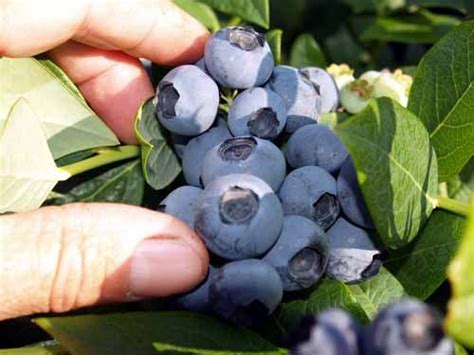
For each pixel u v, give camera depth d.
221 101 0.15
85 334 0.12
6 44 0.16
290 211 0.14
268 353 0.13
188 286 0.14
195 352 0.12
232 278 0.13
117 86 0.18
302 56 0.21
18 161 0.15
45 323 0.12
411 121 0.13
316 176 0.14
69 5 0.16
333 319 0.08
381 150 0.12
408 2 0.22
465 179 0.16
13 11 0.16
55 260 0.14
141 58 0.18
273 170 0.14
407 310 0.08
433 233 0.14
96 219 0.14
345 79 0.17
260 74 0.15
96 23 0.17
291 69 0.15
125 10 0.17
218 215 0.13
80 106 0.17
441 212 0.14
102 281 0.14
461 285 0.08
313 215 0.14
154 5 0.17
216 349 0.13
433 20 0.22
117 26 0.17
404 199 0.13
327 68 0.19
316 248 0.13
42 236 0.14
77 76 0.18
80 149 0.16
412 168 0.13
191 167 0.15
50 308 0.14
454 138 0.15
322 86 0.16
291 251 0.13
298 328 0.08
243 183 0.13
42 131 0.15
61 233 0.14
